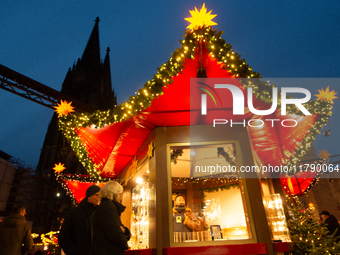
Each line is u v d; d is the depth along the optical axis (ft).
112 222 7.45
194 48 10.29
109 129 14.78
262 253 10.44
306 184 28.99
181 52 10.36
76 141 18.37
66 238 8.79
